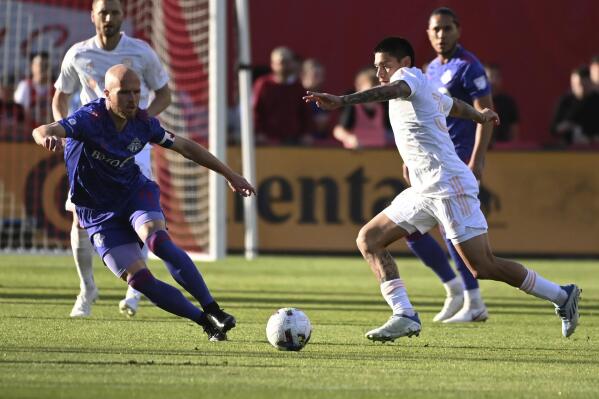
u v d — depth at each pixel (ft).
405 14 242.17
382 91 82.33
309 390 62.80
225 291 134.21
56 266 167.94
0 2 211.82
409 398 61.00
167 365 71.41
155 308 111.34
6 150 186.39
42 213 187.73
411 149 87.25
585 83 209.67
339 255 199.72
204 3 198.49
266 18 239.30
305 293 134.10
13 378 64.49
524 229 202.69
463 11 244.42
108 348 79.56
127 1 201.36
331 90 240.94
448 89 108.17
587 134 209.36
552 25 246.06
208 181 192.85
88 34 216.13
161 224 82.43
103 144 80.33
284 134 200.54
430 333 96.58
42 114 186.80
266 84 201.36
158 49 198.08
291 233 199.72
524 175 202.69
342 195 199.72
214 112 177.47
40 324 94.48
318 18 240.32
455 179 86.58
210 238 186.39
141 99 104.12
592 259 203.41
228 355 77.41
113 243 82.38
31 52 211.00
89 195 82.58
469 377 69.67
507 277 88.38
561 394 63.26
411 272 174.91
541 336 95.04
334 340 88.74
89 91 102.94
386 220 87.86
